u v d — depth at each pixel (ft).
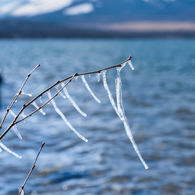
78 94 70.49
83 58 254.06
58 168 26.89
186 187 23.20
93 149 31.94
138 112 51.26
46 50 456.04
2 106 55.62
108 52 379.14
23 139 35.37
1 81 92.02
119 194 22.24
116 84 4.46
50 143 34.04
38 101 61.05
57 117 46.93
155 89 80.94
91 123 43.16
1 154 30.27
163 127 40.68
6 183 23.70
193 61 222.89
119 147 32.50
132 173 25.86
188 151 30.99
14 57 274.77
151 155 30.07
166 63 202.49
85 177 25.17
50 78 108.58
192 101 61.87
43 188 23.22
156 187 23.32
